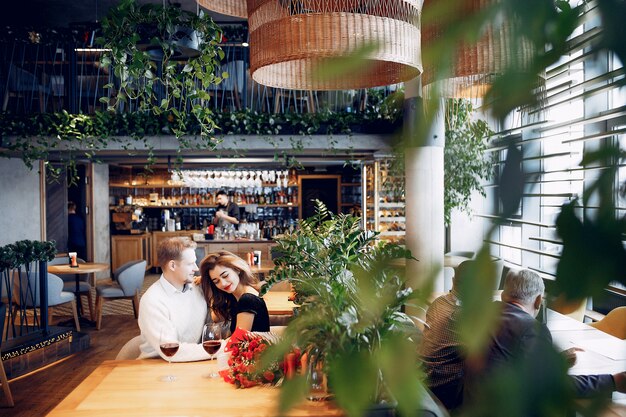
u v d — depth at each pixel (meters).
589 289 0.29
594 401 0.31
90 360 6.74
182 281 3.71
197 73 5.11
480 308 0.31
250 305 3.57
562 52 0.31
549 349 0.31
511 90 0.31
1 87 8.55
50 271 8.16
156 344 3.52
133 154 8.66
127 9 4.77
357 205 15.19
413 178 5.85
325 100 8.09
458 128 5.27
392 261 0.66
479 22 0.31
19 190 9.66
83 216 12.21
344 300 1.56
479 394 0.31
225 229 12.26
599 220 0.29
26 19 10.39
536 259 4.84
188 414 2.53
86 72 9.60
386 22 1.59
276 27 1.69
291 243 2.34
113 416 2.51
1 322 5.25
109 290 8.45
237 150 8.14
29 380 6.00
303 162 12.50
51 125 7.94
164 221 14.10
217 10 2.17
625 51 0.29
